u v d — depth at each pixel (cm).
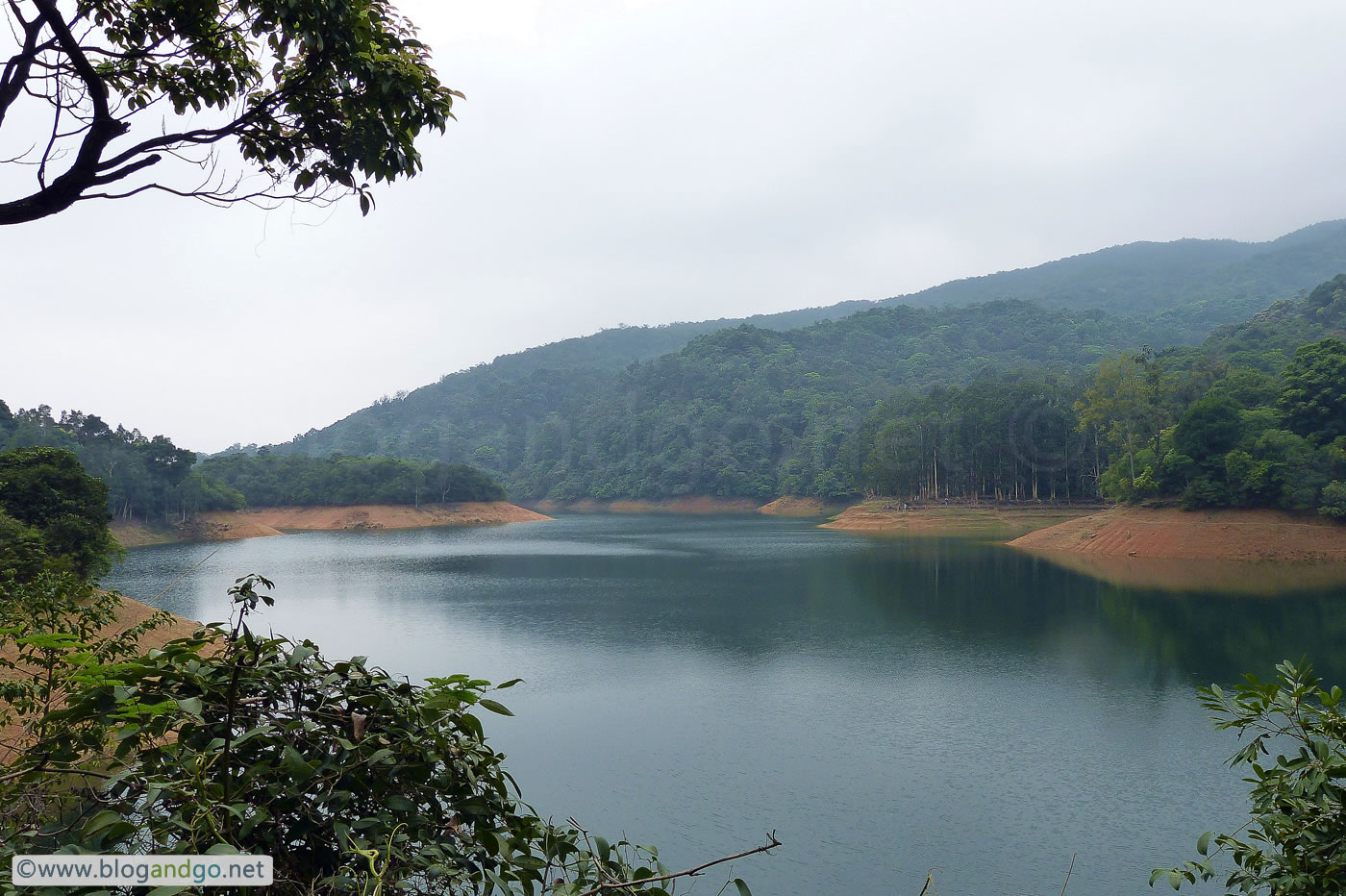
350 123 573
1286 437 7031
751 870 1739
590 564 8006
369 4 568
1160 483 7762
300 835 300
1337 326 13750
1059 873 1731
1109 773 2288
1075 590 5509
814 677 3362
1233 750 2448
